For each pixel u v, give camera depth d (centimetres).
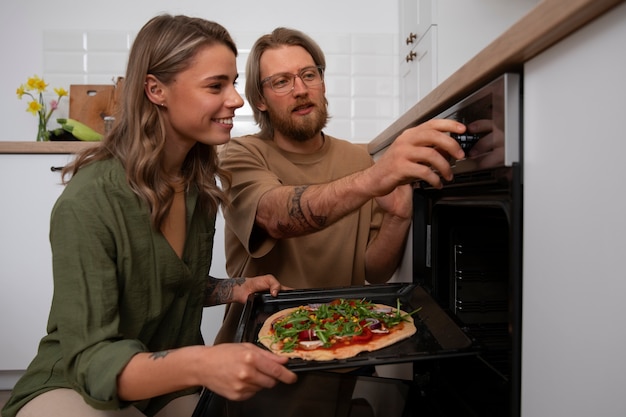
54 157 178
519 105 60
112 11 236
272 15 243
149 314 85
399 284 105
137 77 81
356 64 248
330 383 92
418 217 106
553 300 52
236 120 242
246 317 90
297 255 124
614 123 43
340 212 88
